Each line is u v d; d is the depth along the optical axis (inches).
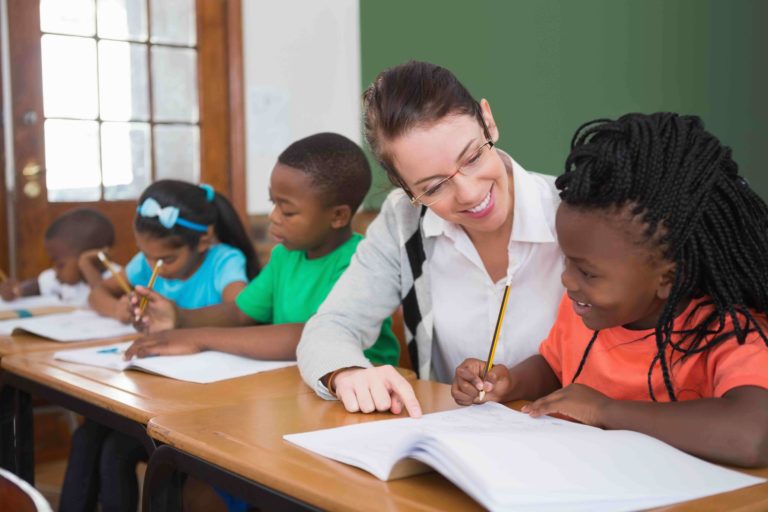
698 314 38.5
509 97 148.8
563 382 46.8
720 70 154.6
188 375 53.5
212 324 71.2
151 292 70.2
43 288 109.7
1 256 126.1
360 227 123.6
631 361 41.9
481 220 46.9
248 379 52.8
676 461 30.6
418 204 46.5
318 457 34.1
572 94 150.9
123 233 136.3
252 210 148.0
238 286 76.5
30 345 68.5
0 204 125.9
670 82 154.9
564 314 47.5
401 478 31.0
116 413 47.2
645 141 35.5
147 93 137.6
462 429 35.9
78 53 131.0
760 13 151.0
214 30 143.3
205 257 80.4
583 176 35.4
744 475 30.3
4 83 125.0
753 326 36.7
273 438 37.4
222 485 35.2
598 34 150.9
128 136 136.3
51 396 54.7
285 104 150.5
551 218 52.5
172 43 139.6
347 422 40.3
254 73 147.1
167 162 140.4
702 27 154.6
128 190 136.8
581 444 30.9
